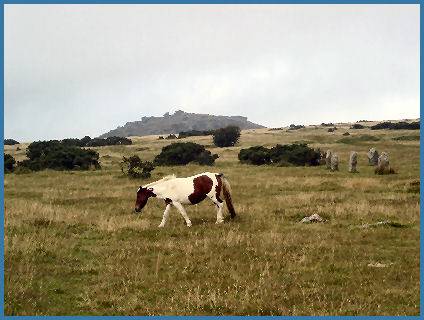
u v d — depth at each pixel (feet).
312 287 33.58
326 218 60.08
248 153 187.21
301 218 59.88
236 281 34.47
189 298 31.09
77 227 55.67
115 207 72.90
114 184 111.14
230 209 58.49
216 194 57.16
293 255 41.37
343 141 288.51
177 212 66.80
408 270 37.17
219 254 41.93
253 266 37.96
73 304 31.01
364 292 32.58
